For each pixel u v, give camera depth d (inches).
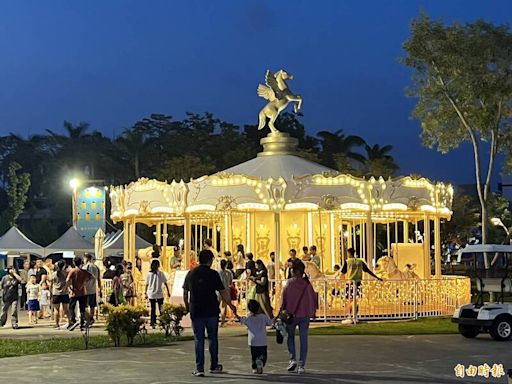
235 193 1049.5
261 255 1169.4
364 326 899.4
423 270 1183.6
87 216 1637.6
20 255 1808.6
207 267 544.7
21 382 514.6
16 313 960.3
